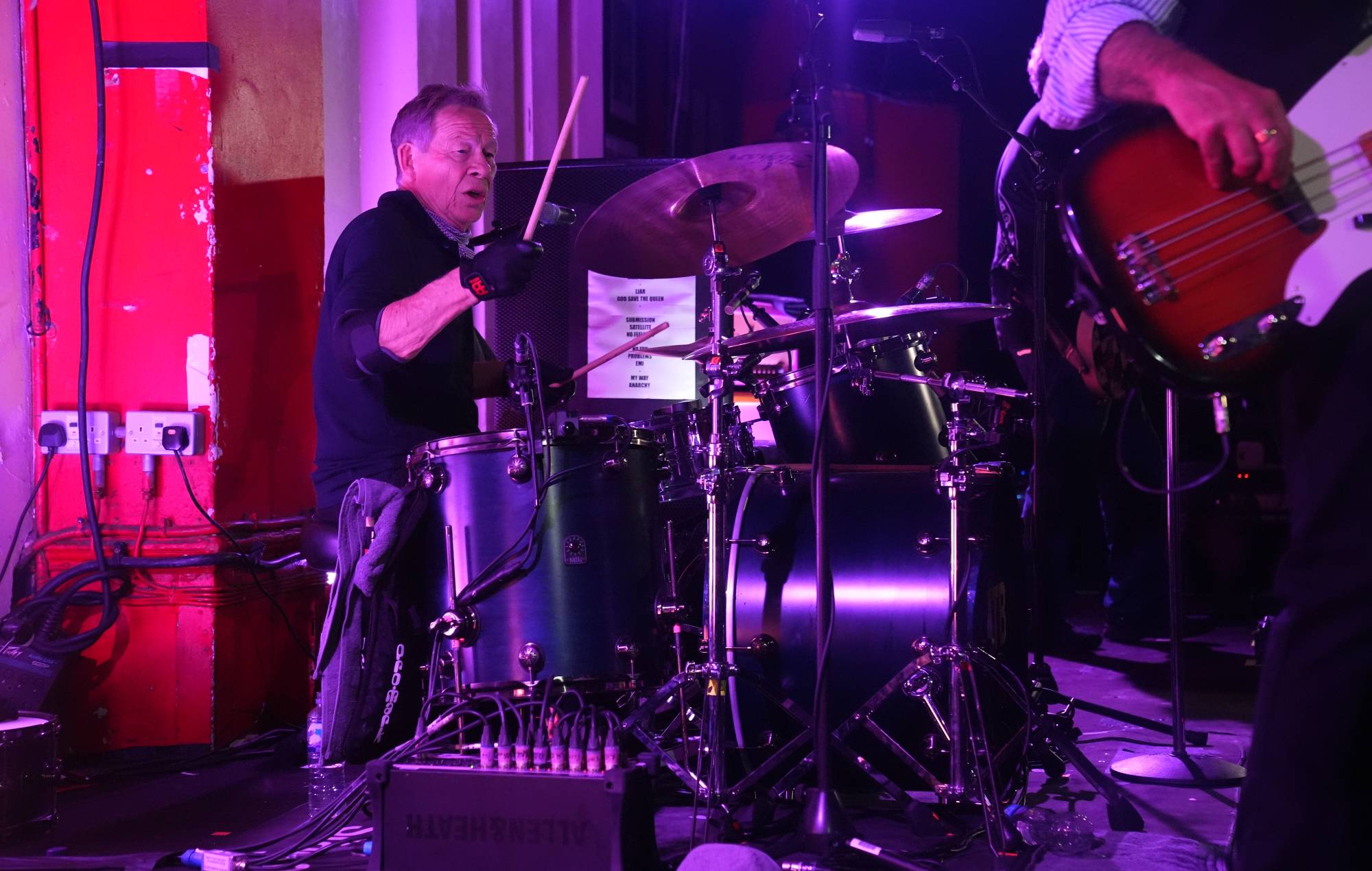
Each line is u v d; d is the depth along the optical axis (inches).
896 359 117.1
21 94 123.5
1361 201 44.8
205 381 123.8
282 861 85.6
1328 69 45.8
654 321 159.2
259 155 131.6
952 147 263.4
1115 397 116.5
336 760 98.3
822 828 79.7
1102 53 47.2
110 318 124.0
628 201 103.7
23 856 87.4
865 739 95.9
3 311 121.6
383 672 96.2
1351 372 41.6
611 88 231.9
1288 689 40.9
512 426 155.7
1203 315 46.6
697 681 90.1
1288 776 40.5
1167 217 47.2
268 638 133.1
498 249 91.9
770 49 265.4
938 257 264.1
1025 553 104.0
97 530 118.3
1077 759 93.9
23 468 123.6
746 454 116.7
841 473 100.8
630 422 119.3
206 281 123.9
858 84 259.3
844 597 93.3
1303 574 41.4
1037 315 114.0
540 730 78.1
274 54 134.5
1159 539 187.2
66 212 123.8
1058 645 176.2
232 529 125.4
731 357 96.6
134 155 123.8
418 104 120.1
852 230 143.8
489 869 76.5
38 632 115.0
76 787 109.4
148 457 122.6
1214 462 225.8
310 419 140.2
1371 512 40.1
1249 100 43.5
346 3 163.2
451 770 77.9
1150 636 189.9
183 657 122.3
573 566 89.4
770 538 96.0
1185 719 136.0
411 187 120.3
